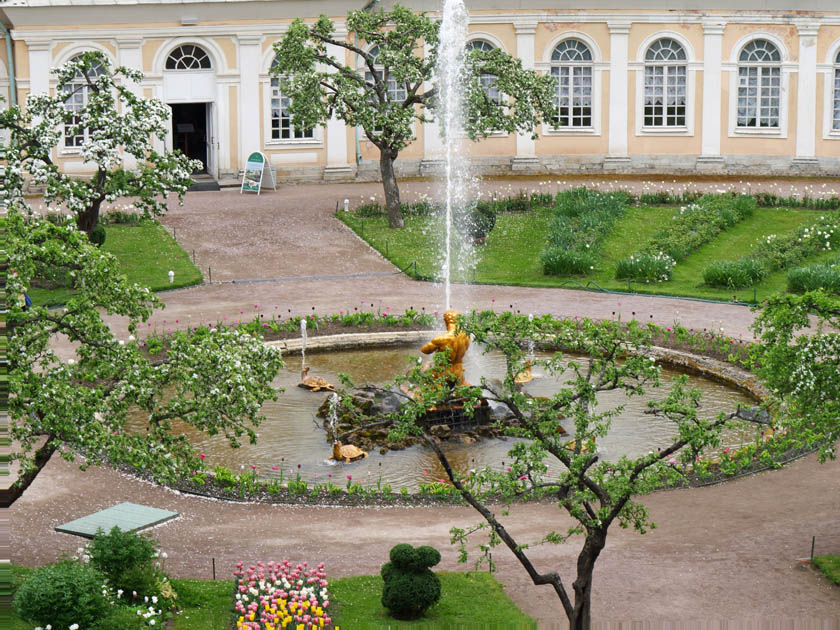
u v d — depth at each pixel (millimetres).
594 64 52438
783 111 52406
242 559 18781
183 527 20172
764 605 17188
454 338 24547
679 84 52875
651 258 37594
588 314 33688
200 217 44812
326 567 18438
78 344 30781
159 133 34969
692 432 15984
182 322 32844
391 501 21516
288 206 46625
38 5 47625
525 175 52781
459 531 16188
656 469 16219
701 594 17562
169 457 18312
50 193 33531
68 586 15398
